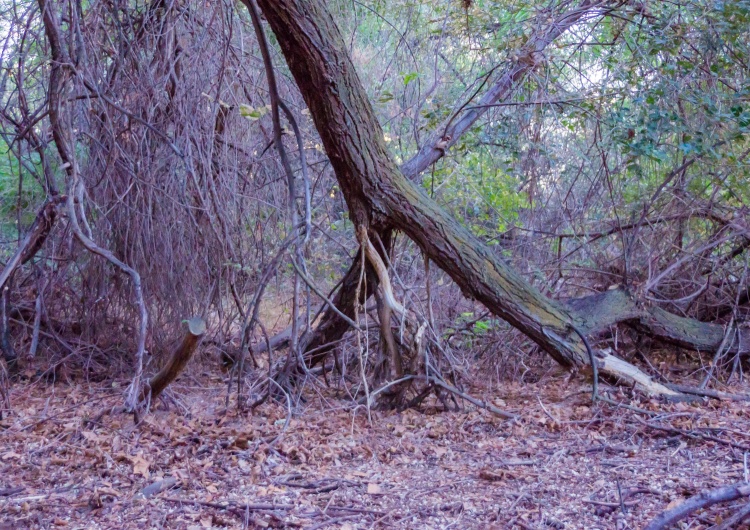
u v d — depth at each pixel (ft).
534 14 21.54
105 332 21.70
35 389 19.94
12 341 21.81
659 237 21.56
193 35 19.77
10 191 24.27
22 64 18.47
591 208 22.58
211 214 20.15
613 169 21.85
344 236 24.25
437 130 23.16
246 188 21.26
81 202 16.57
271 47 22.36
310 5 14.57
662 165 21.58
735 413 16.37
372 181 16.31
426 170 22.74
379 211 16.63
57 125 17.26
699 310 22.22
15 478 12.94
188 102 19.42
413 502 11.58
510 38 20.89
